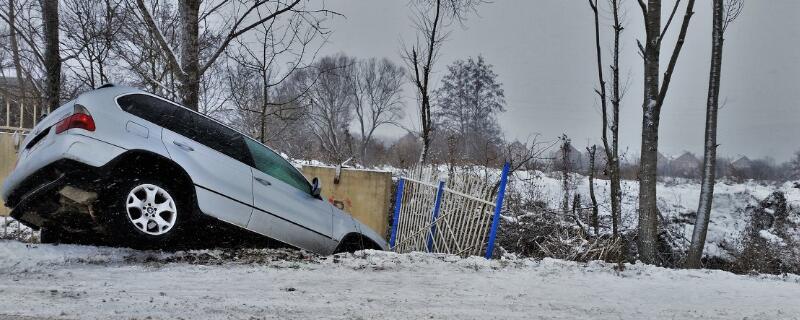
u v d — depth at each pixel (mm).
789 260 10734
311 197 7977
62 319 3680
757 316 4715
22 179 6281
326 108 31156
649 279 6207
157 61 13070
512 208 10781
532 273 6188
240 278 5332
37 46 12844
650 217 8031
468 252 7887
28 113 12500
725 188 15234
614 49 11273
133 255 6082
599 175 15539
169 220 6500
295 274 5648
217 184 6730
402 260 6551
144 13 10180
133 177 6273
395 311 4363
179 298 4418
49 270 5293
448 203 8641
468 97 35500
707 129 8828
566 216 10688
